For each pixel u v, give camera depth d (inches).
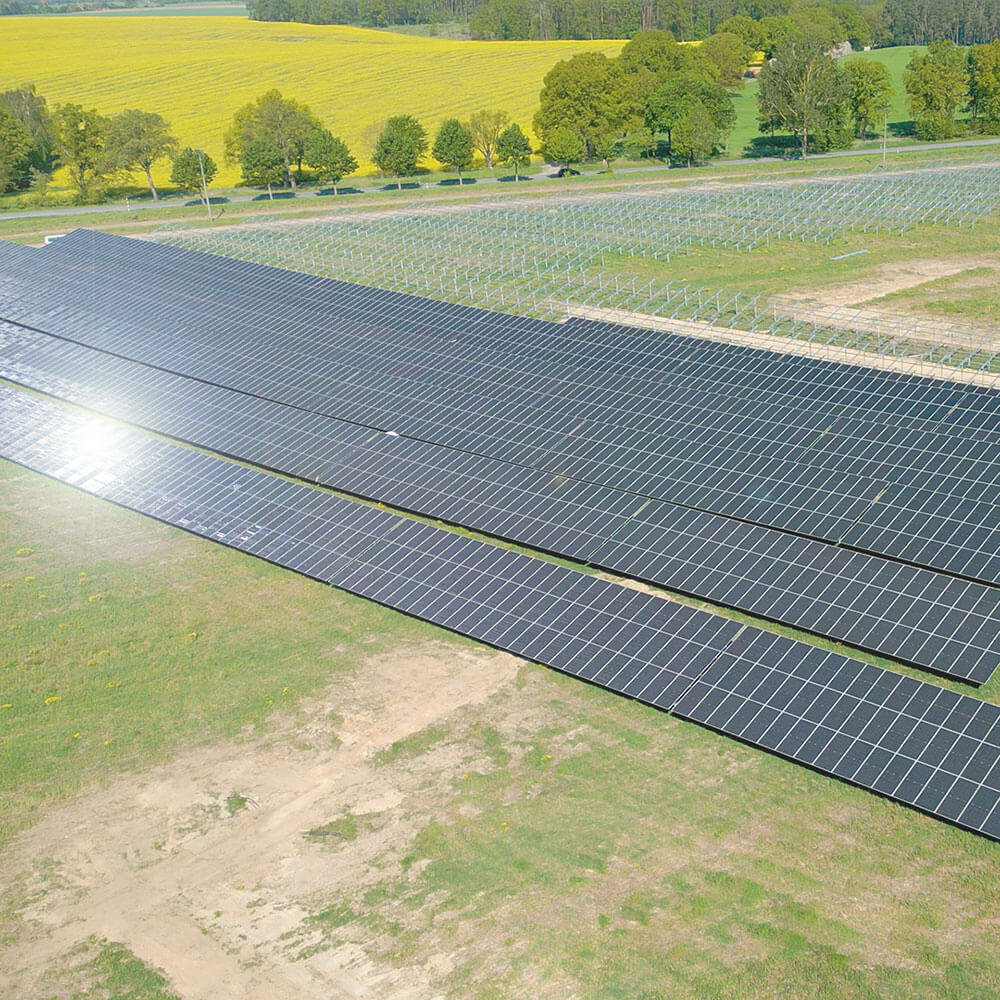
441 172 7726.4
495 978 1587.1
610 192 6358.3
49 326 4239.7
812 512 2539.4
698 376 3152.1
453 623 2332.7
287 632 2407.7
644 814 1854.1
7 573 2701.8
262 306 4119.1
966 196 5585.6
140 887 1787.6
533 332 3565.5
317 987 1593.3
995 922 1620.3
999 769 1804.9
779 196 5836.6
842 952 1588.3
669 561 2445.9
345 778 1984.5
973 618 2156.7
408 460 2982.3
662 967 1582.2
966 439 2679.6
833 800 1847.9
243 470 3024.1
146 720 2170.3
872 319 3954.2
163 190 7593.5
